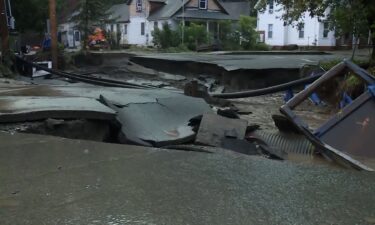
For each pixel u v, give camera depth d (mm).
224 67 18484
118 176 4180
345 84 10594
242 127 7172
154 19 54594
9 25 18859
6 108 6520
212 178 4191
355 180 4262
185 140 6625
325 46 41406
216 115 7520
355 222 3242
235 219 3252
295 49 43219
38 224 3094
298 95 7035
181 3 52375
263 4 20375
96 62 25609
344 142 6602
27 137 5648
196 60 22078
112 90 10266
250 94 11492
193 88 10781
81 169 4375
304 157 6598
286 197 3723
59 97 8219
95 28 37438
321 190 3928
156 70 24188
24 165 4473
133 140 6457
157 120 7438
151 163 4660
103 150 5148
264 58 24219
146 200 3576
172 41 42656
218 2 54344
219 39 44062
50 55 23312
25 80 16344
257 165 4707
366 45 36969
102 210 3355
